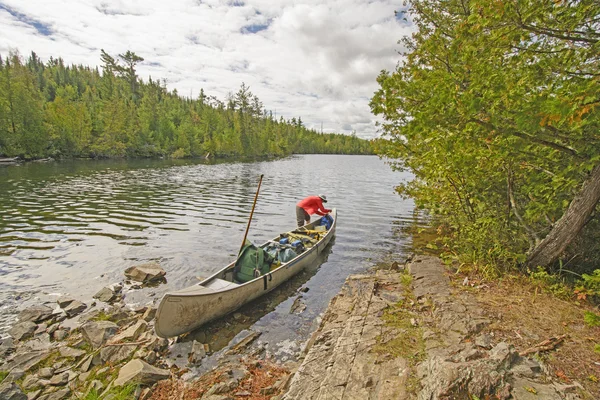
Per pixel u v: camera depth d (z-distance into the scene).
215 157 75.81
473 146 5.85
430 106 5.09
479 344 3.72
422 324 4.43
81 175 29.80
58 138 49.75
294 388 3.43
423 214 16.77
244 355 5.15
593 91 3.55
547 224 6.96
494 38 4.65
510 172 6.86
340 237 12.30
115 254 9.51
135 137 61.44
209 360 5.00
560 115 3.72
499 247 6.26
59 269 8.30
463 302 4.90
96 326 5.52
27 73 52.88
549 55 5.31
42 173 30.06
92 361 4.72
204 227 13.02
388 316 4.76
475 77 5.05
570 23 4.55
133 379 4.19
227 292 6.23
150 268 8.21
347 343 4.09
